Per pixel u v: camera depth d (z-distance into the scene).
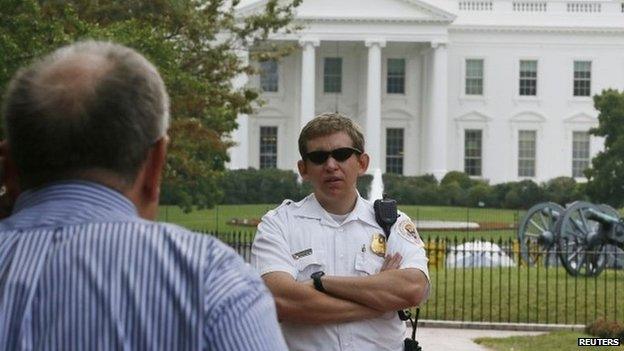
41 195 3.51
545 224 32.47
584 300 20.50
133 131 3.52
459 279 23.92
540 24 91.81
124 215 3.48
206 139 29.61
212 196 46.56
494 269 26.92
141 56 3.70
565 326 18.58
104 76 3.52
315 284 5.69
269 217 6.09
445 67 87.44
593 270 24.25
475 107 91.81
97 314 3.25
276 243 5.93
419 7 86.44
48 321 3.26
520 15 92.00
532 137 92.88
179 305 3.27
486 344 16.70
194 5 31.89
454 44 91.94
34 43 18.98
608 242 25.94
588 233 26.28
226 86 32.81
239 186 73.88
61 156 3.50
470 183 80.94
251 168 79.62
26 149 3.51
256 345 3.25
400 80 91.81
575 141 92.88
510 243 31.50
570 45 92.69
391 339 5.86
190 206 45.03
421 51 91.12
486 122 91.81
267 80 90.69
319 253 5.92
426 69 90.19
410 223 6.15
